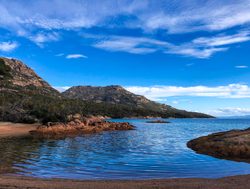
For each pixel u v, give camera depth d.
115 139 54.69
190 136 64.25
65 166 24.56
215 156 29.55
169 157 29.73
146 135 67.12
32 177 19.97
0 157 28.94
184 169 23.36
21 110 105.31
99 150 36.44
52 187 16.44
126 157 30.02
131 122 170.25
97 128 83.50
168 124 147.38
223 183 17.94
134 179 19.88
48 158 28.83
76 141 49.50
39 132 66.94
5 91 159.38
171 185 17.44
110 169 23.45
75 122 84.94
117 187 16.88
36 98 157.50
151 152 34.22
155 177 20.61
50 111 110.12
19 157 29.12
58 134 66.19
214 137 39.41
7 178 19.20
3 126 80.12
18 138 52.97
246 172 22.09
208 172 22.20
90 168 23.81
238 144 31.50
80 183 17.95
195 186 17.12
